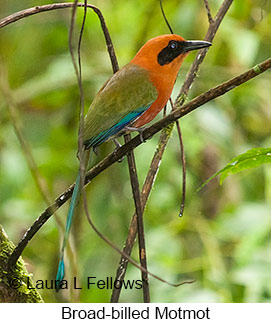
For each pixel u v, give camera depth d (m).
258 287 10.19
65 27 12.98
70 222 7.16
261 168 12.67
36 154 12.43
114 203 12.40
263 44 12.40
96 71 12.31
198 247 12.40
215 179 12.67
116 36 12.40
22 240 6.92
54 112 12.95
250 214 11.05
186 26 12.21
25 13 6.93
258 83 12.71
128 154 7.09
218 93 6.37
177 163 12.09
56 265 12.32
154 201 12.09
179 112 6.69
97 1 12.48
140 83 8.84
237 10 12.13
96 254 12.25
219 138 11.87
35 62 13.29
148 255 11.42
